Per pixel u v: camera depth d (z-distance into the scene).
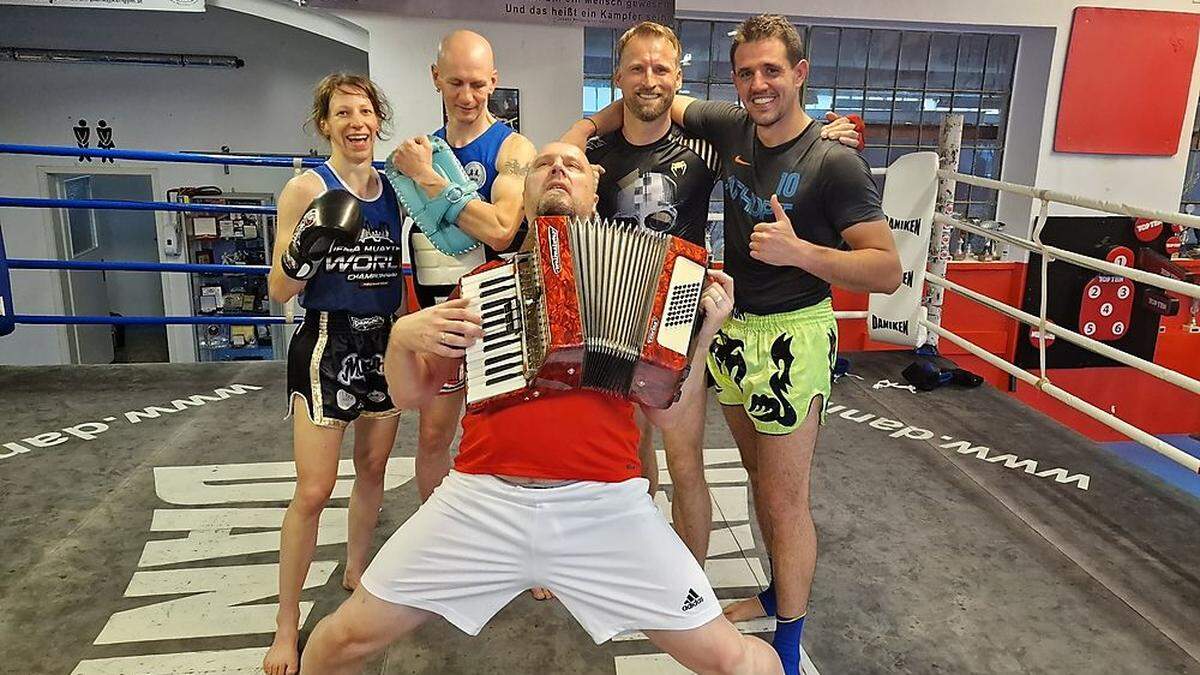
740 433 1.89
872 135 6.13
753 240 1.50
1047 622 2.03
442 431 1.93
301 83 6.34
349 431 3.25
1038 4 5.25
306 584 2.15
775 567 1.73
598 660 1.88
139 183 7.69
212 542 2.36
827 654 1.90
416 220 1.76
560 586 1.28
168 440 3.10
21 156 6.29
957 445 3.15
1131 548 2.39
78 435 3.13
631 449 1.29
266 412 3.41
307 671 1.38
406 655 1.89
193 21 6.14
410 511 2.57
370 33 4.82
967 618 2.04
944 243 4.11
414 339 1.21
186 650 1.88
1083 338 2.98
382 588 1.28
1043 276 3.14
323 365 1.71
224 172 6.55
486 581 1.27
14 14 5.94
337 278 1.70
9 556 2.26
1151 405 4.81
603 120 1.92
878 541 2.42
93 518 2.49
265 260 6.81
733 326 1.73
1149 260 4.42
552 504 1.22
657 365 1.20
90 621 1.98
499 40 4.95
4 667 1.80
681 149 1.84
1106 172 5.64
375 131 1.71
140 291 8.22
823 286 1.70
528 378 1.17
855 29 5.87
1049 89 5.43
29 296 6.70
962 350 4.73
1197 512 2.61
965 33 5.84
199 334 6.91
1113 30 5.32
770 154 1.67
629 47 1.72
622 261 1.21
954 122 3.95
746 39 1.57
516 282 1.20
